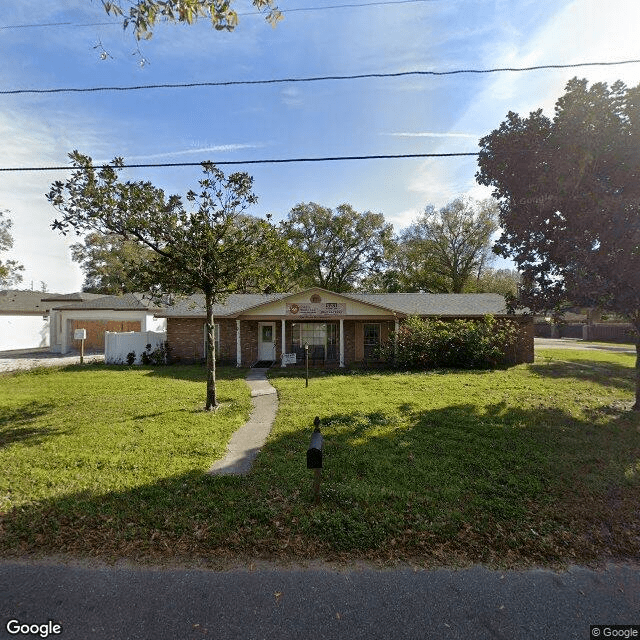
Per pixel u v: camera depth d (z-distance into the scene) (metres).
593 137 6.75
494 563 3.26
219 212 8.49
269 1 3.83
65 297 25.94
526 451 5.79
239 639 2.48
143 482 4.70
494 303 18.97
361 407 8.62
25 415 8.07
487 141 8.00
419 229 40.69
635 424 7.30
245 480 4.78
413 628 2.58
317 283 40.75
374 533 3.63
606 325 34.47
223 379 13.21
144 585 2.97
